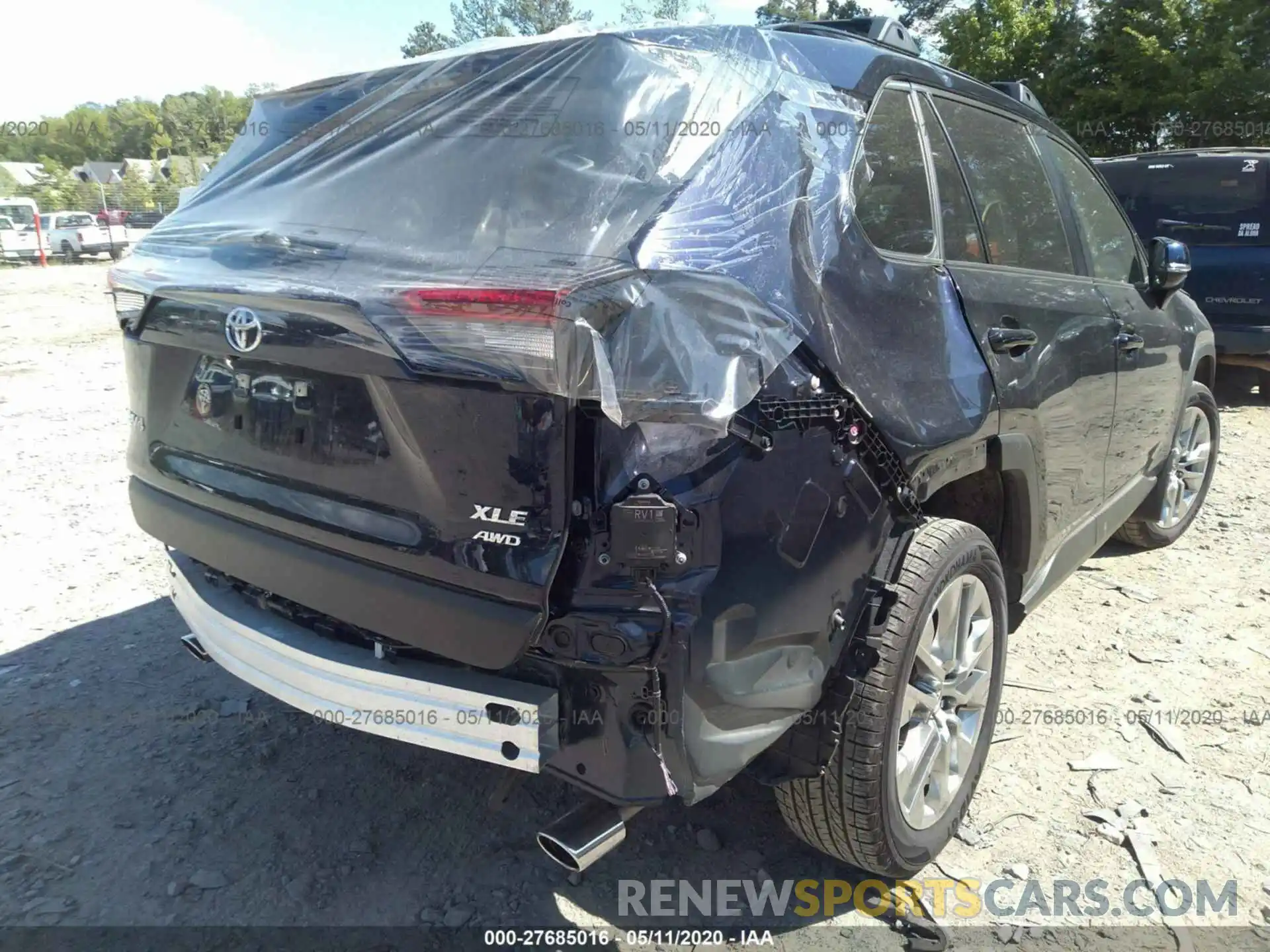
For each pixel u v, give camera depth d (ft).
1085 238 11.82
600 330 5.47
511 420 5.77
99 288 62.85
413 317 5.78
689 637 5.74
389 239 6.79
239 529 7.44
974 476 9.23
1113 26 64.80
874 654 7.01
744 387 5.75
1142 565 15.39
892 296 7.45
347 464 6.55
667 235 6.02
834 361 6.56
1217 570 15.14
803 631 6.52
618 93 6.66
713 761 6.02
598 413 5.70
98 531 16.19
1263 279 25.26
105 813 8.95
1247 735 10.44
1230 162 25.86
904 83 8.61
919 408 7.34
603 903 7.95
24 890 7.91
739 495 5.96
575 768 6.00
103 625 12.71
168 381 8.02
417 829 8.83
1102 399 11.10
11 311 48.80
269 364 6.98
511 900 7.97
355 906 7.86
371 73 8.50
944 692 8.31
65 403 26.25
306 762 9.84
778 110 6.95
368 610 6.54
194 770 9.64
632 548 5.62
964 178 9.20
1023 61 71.00
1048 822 9.06
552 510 5.74
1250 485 19.74
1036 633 12.89
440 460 6.03
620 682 5.78
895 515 7.29
